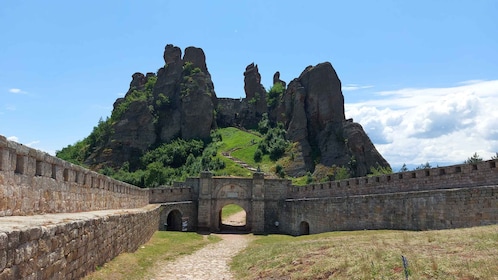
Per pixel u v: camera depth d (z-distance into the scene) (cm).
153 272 2014
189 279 2002
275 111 15275
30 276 882
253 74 17338
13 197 1236
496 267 1279
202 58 15962
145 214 3162
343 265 1648
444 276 1284
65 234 1127
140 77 17700
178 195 6419
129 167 12444
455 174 3388
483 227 2202
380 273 1430
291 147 11756
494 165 3052
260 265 2191
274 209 6412
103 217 1636
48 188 1509
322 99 12100
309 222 5250
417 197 3419
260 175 6462
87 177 2042
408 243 1905
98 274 1444
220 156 11831
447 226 3080
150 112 13825
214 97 16025
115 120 13988
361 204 4172
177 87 14762
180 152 12375
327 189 5378
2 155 1167
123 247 2122
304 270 1783
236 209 9356
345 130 11119
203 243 3997
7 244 775
